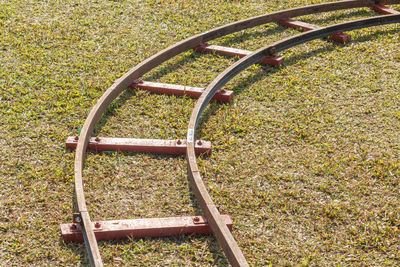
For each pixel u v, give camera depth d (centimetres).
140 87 671
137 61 750
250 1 1005
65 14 896
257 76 724
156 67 741
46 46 775
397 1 1025
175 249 435
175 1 981
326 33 838
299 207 487
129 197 491
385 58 787
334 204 492
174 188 506
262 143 579
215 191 503
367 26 881
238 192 504
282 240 450
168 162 543
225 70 686
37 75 695
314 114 636
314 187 514
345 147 577
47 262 414
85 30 839
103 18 889
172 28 869
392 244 447
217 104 653
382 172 534
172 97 658
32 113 609
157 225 443
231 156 556
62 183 501
